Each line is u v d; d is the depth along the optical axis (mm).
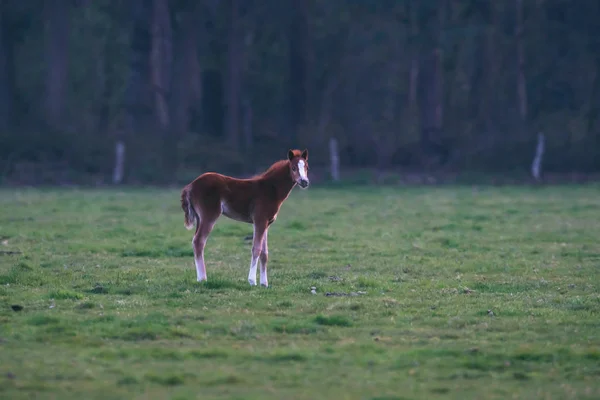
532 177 87750
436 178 87438
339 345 19891
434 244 38281
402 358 18781
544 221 47969
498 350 19500
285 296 25375
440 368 18234
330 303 24297
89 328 20953
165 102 106812
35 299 24391
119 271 29672
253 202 27109
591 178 88625
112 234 40531
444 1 109875
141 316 22172
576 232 42906
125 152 87938
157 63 103625
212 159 90125
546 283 28219
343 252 35562
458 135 107062
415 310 23688
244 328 21203
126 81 110250
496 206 57906
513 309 23688
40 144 89000
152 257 33688
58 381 17000
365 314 23062
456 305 24391
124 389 16516
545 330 21516
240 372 17750
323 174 87312
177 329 20891
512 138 100875
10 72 106562
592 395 16516
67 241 37844
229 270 30453
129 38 109812
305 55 107000
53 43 100062
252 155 94688
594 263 32844
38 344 19625
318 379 17344
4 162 85500
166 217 49531
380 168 97812
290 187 27516
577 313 23453
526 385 17250
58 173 83812
